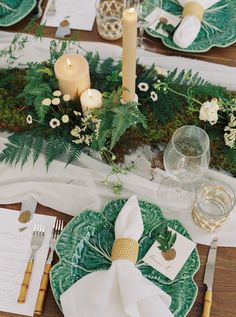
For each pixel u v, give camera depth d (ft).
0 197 2.97
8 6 3.72
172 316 2.35
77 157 3.01
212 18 3.63
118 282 2.44
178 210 2.90
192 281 2.55
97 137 2.82
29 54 3.53
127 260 2.51
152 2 3.61
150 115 3.13
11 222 2.85
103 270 2.53
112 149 3.07
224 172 3.03
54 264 2.68
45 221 2.85
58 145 3.01
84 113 2.98
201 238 2.78
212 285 2.61
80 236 2.69
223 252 2.74
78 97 3.09
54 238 2.77
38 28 3.31
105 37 3.61
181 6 3.69
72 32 3.65
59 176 3.06
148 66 3.45
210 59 3.55
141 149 3.11
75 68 2.96
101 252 2.68
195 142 2.86
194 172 2.72
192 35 3.44
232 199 2.73
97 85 3.20
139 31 3.60
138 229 2.61
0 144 3.17
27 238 2.78
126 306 2.29
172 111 3.13
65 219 2.89
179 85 3.25
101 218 2.76
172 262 2.62
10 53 3.40
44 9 3.77
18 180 3.09
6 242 2.76
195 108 3.16
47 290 2.60
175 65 3.48
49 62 3.31
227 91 3.28
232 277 2.65
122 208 2.70
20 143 3.04
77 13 3.72
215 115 2.89
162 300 2.42
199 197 2.81
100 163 3.07
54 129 3.06
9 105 3.19
